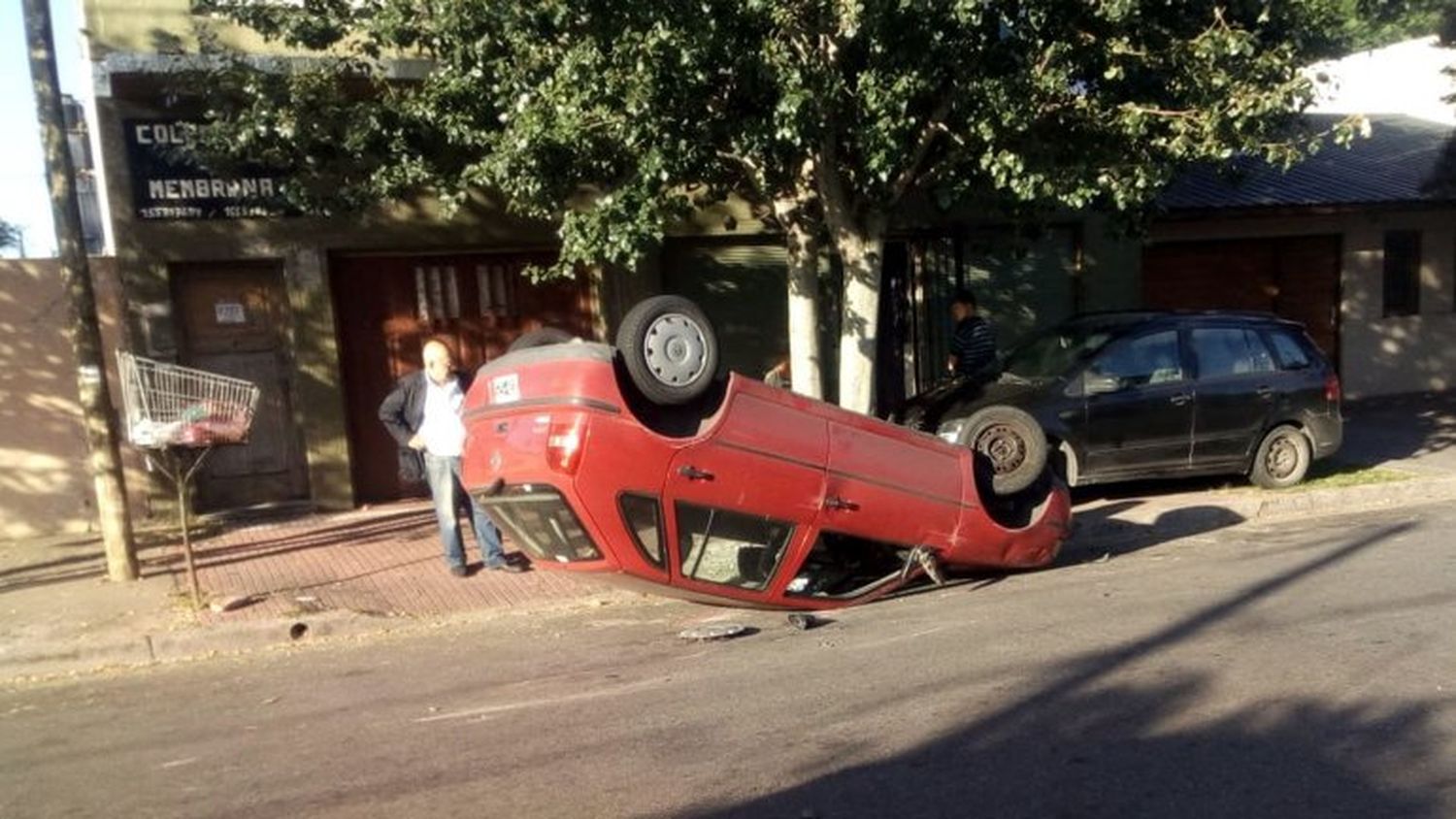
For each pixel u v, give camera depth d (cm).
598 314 1217
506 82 845
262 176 1064
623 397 649
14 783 514
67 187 807
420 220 1117
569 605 810
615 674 645
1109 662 616
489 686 635
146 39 1029
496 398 678
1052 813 435
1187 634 662
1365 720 515
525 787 480
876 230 966
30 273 1006
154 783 506
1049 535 824
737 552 705
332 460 1103
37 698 653
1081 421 1023
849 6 753
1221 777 461
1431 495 1124
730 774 485
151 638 721
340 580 859
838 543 768
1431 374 1728
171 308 1058
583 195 1145
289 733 569
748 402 685
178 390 799
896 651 659
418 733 559
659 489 662
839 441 718
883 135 829
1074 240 1425
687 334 663
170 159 1017
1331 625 664
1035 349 1123
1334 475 1165
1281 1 926
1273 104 845
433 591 834
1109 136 902
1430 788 445
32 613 775
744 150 870
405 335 1162
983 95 848
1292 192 1594
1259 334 1106
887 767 486
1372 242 1672
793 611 757
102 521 855
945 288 1377
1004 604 761
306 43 924
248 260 1081
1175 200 1527
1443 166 1675
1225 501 1057
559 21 789
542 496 654
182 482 786
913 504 747
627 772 492
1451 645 617
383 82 986
